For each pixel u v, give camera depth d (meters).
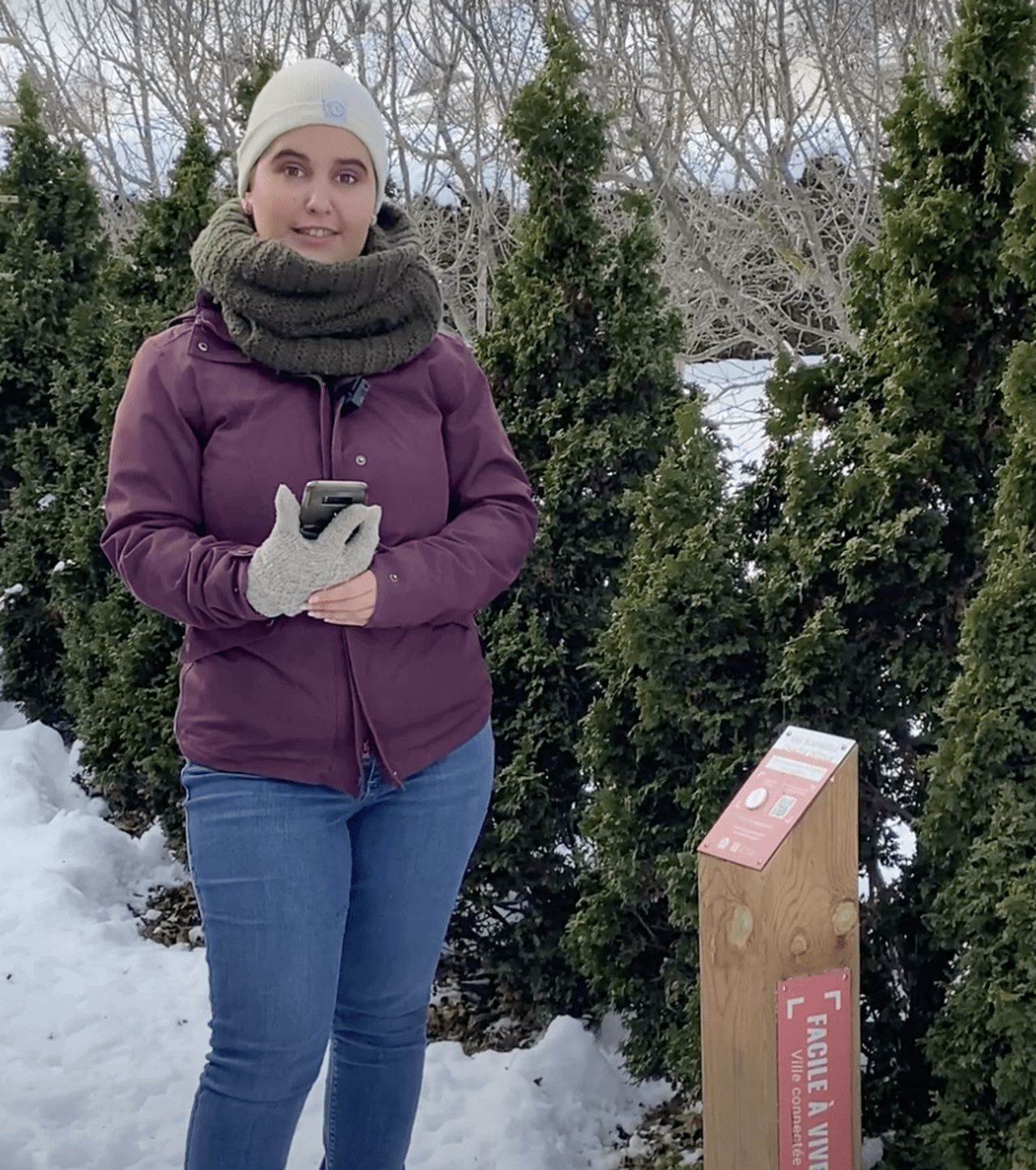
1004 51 2.14
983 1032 2.01
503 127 2.86
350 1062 1.96
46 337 5.00
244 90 3.67
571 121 2.81
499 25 8.76
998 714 1.96
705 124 8.29
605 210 7.45
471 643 1.95
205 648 1.79
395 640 1.80
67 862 3.78
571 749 2.76
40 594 4.84
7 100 10.10
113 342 4.02
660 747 2.43
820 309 8.95
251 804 1.75
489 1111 2.57
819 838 1.77
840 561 2.21
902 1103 2.25
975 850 2.01
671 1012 2.55
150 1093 2.68
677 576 2.34
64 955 3.28
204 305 1.82
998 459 2.17
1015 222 2.05
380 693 1.78
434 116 8.83
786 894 1.76
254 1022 1.75
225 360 1.76
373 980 1.90
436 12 8.52
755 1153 1.82
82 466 4.38
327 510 1.60
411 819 1.85
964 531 2.21
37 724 4.78
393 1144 1.98
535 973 2.95
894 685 2.29
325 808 1.78
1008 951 1.97
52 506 4.69
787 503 2.32
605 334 2.85
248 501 1.75
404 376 1.84
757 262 9.88
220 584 1.63
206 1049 2.85
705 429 2.65
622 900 2.54
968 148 2.19
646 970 2.60
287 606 1.62
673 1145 2.53
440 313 1.88
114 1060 2.80
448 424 1.93
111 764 4.00
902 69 7.84
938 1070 2.06
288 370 1.74
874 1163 2.25
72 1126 2.56
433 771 1.86
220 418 1.75
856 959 1.82
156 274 4.00
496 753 2.91
